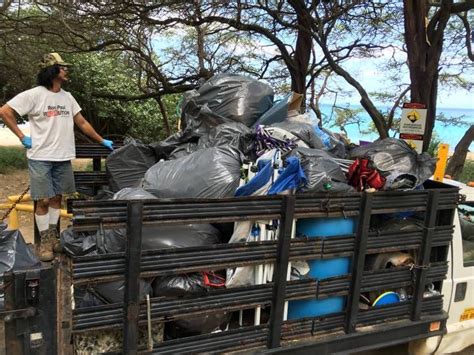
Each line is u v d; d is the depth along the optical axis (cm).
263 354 249
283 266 251
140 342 229
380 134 795
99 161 456
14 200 474
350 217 277
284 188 263
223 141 330
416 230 299
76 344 221
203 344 237
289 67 951
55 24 1022
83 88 1448
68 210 421
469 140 819
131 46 1025
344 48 1012
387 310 296
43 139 414
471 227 359
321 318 272
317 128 400
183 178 279
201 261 231
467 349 395
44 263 270
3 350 199
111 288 230
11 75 1380
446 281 324
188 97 408
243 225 252
